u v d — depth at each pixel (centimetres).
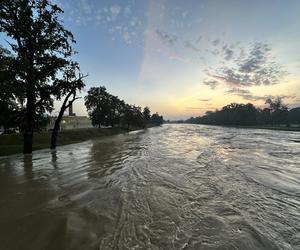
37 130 2266
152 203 761
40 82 2038
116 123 8062
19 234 562
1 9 1822
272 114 11131
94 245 503
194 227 588
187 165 1431
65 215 671
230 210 709
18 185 1009
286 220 645
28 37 1930
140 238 531
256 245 507
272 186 978
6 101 1789
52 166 1443
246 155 1889
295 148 2414
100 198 817
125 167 1374
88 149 2395
